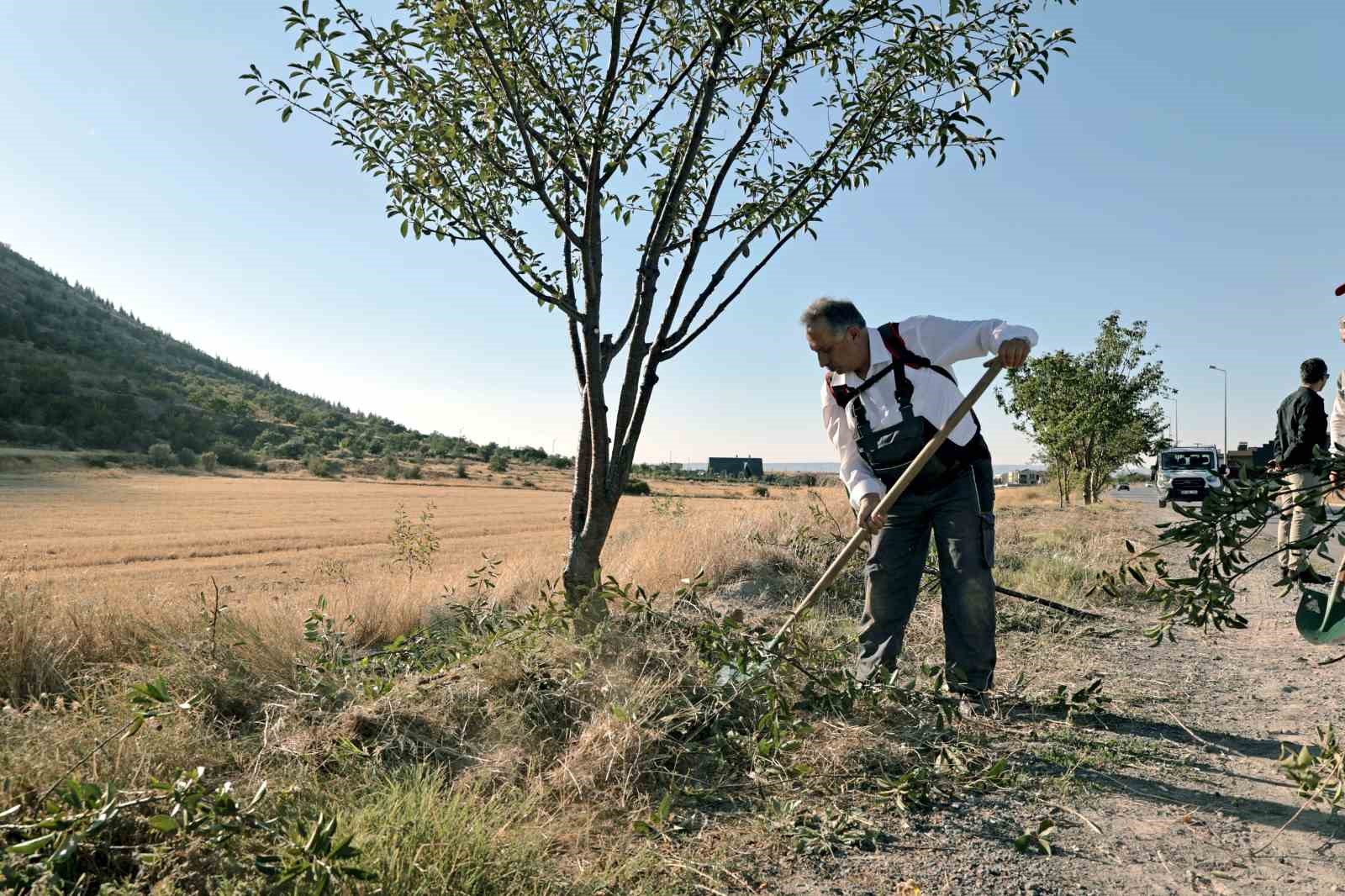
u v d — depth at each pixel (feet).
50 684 13.12
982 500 13.07
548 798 9.54
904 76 14.82
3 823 7.26
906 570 13.48
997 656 16.80
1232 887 7.94
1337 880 8.01
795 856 8.52
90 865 7.21
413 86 14.30
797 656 13.41
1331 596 8.50
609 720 10.59
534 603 23.61
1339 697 13.94
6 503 170.60
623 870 7.93
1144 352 90.84
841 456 13.75
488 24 13.70
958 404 13.00
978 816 9.52
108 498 199.82
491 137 15.42
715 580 24.20
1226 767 10.94
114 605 15.99
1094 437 94.99
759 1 13.60
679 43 15.37
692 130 15.48
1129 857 8.54
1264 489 8.91
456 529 131.03
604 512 15.46
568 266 16.72
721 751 10.84
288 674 12.60
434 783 8.92
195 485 271.28
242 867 7.12
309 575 62.59
